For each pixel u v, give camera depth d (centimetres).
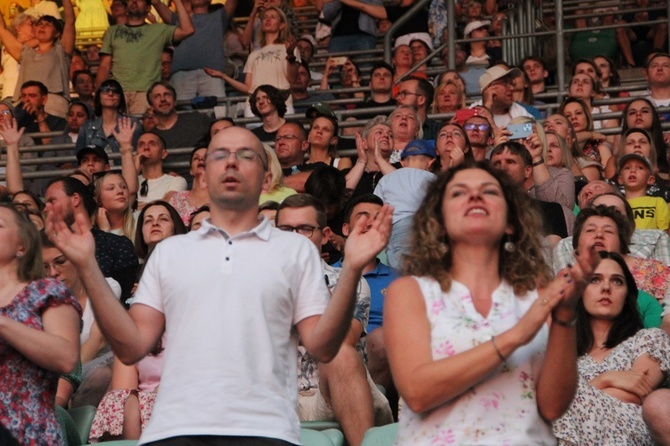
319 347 1022
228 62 3081
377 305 1717
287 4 3394
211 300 1042
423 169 2091
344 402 1412
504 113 2548
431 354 940
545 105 2716
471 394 938
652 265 1734
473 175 985
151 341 1057
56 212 1016
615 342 1445
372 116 2742
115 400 1491
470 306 956
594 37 3331
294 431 1038
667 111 2555
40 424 1123
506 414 933
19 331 1103
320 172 2047
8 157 2356
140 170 2427
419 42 3148
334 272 1620
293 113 2820
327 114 2467
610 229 1714
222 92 2975
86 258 1014
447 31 2980
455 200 976
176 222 1883
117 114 2661
